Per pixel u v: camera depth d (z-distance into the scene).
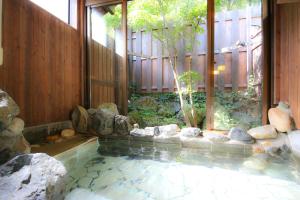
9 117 1.95
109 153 3.32
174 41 4.87
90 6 4.54
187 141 3.35
